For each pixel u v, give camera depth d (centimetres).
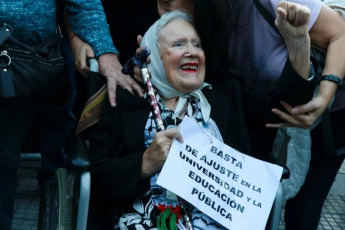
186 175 178
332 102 208
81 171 177
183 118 186
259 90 198
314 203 235
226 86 201
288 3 170
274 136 204
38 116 286
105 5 245
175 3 206
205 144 183
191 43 191
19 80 191
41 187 267
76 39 220
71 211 205
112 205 186
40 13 198
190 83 189
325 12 193
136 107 195
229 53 200
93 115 197
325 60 197
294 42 175
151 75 194
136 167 181
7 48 189
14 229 292
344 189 374
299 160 210
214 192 179
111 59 209
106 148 193
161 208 183
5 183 199
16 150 202
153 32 193
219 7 190
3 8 191
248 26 196
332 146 209
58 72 201
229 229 177
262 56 200
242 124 194
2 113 197
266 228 191
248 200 181
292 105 185
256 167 184
